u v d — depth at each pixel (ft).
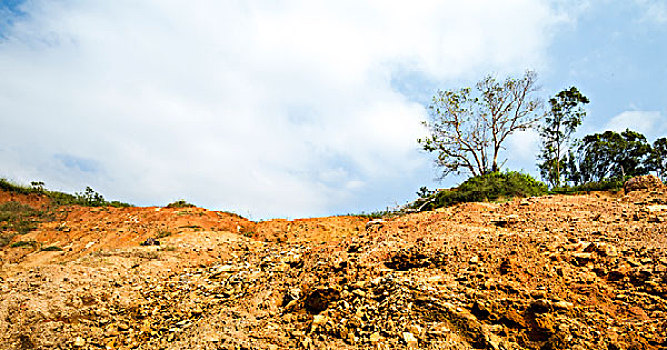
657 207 26.27
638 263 17.61
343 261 21.86
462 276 18.19
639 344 12.55
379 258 22.13
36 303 20.22
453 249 21.35
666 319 13.62
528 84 80.64
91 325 19.89
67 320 20.02
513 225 25.08
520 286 16.66
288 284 21.24
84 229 45.85
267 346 15.02
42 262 35.88
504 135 81.71
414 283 17.99
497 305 15.38
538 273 17.65
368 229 30.91
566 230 22.99
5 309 19.45
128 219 47.21
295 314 18.01
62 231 45.75
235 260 30.40
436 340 13.91
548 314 14.38
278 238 41.06
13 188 58.54
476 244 21.59
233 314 18.62
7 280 24.04
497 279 17.33
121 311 21.54
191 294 23.32
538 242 20.93
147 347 16.90
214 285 24.53
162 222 44.39
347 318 16.42
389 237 25.72
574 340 13.04
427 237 24.21
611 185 48.37
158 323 19.89
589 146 108.99
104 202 60.54
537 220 25.44
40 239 43.37
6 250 39.37
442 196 46.91
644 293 15.48
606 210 27.07
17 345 17.76
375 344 14.20
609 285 16.58
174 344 16.37
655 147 105.60
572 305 14.89
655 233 20.56
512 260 18.72
